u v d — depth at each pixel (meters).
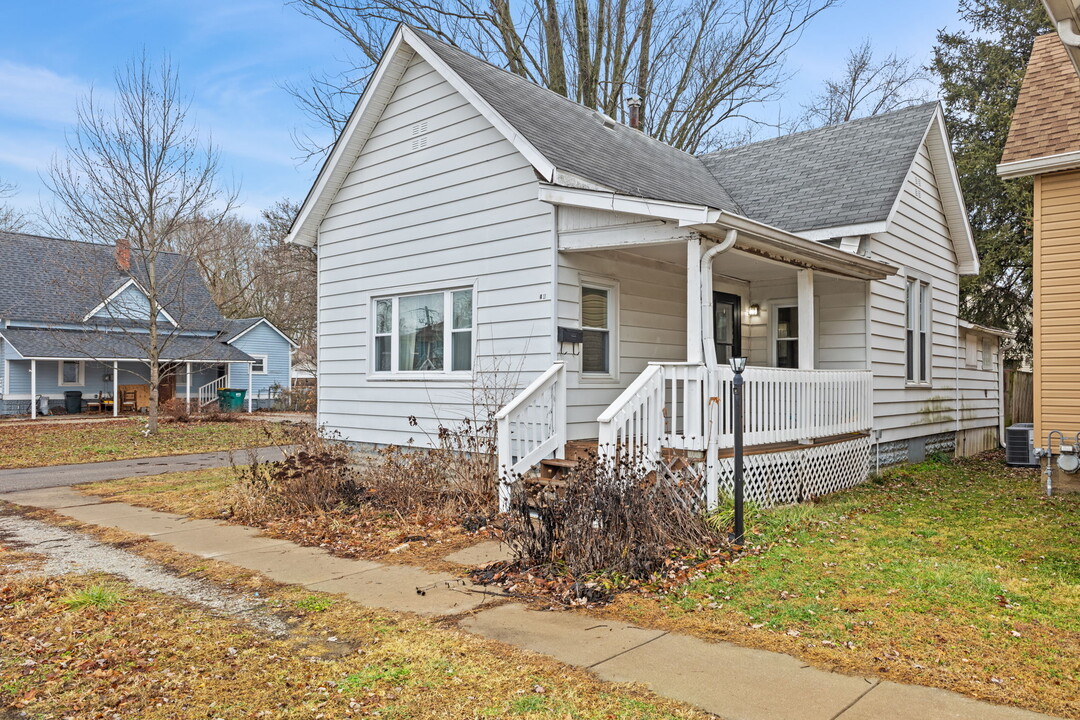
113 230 19.44
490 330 9.41
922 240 12.99
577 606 5.09
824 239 10.55
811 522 7.60
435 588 5.60
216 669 4.09
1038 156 9.98
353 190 11.49
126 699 3.73
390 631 4.66
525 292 9.01
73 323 27.84
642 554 5.67
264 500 8.66
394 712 3.55
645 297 10.13
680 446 7.61
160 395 31.22
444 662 4.14
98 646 4.45
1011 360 24.14
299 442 10.39
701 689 3.75
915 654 4.16
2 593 5.50
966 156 22.44
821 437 9.63
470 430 9.17
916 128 12.34
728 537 6.65
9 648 4.42
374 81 10.62
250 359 32.41
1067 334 9.91
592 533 5.77
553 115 10.84
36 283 28.25
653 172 10.98
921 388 12.95
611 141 11.53
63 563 6.45
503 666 4.07
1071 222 9.91
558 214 8.74
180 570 6.20
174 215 20.61
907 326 12.64
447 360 10.02
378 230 11.07
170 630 4.71
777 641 4.38
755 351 11.91
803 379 9.13
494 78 10.91
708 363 7.57
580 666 4.06
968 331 15.34
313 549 6.93
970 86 23.48
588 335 9.32
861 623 4.65
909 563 6.02
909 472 11.72
